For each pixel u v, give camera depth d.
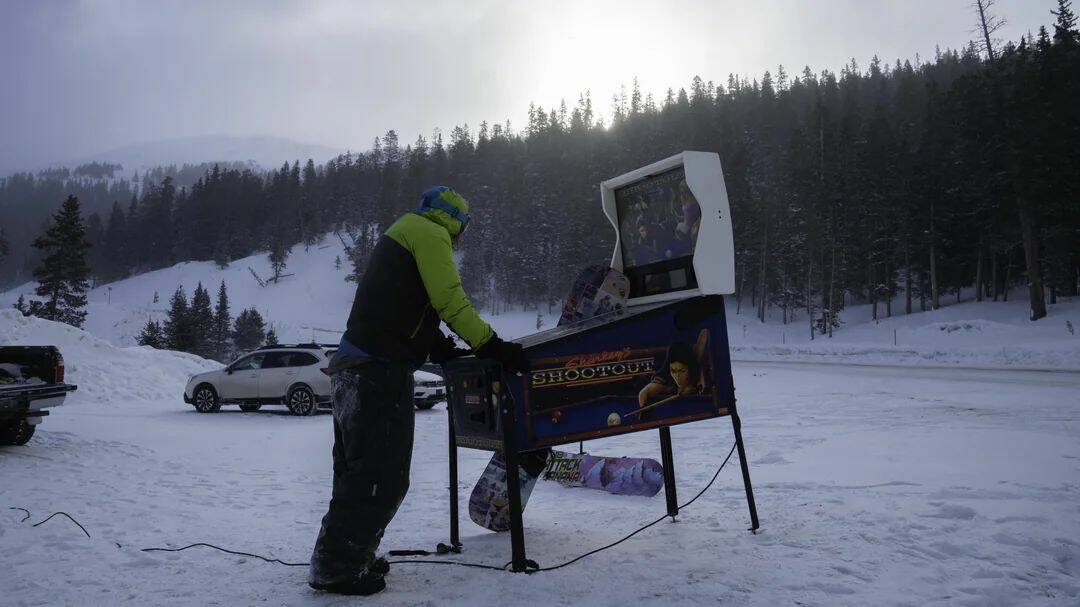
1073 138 38.09
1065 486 3.81
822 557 2.64
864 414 9.13
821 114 87.88
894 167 59.78
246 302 140.50
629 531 3.28
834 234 60.31
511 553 2.85
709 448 6.61
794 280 69.88
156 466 6.50
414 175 152.88
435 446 8.38
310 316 129.50
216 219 177.88
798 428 7.87
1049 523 3.02
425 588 2.39
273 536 3.50
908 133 84.12
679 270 3.22
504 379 2.52
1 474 5.67
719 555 2.72
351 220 172.62
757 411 10.35
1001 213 41.69
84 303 56.66
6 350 7.53
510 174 133.88
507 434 2.51
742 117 137.00
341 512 2.36
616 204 3.65
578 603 2.18
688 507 3.82
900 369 19.77
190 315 92.75
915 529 3.01
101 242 187.25
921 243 56.50
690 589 2.29
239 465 6.75
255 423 11.98
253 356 14.07
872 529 3.04
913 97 109.06
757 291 77.56
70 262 55.81
